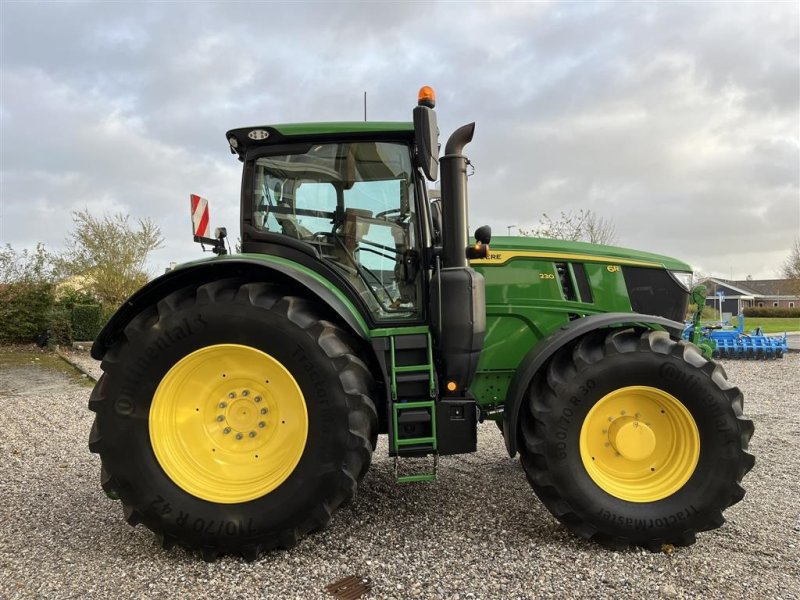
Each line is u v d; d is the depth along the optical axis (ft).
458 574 8.82
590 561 9.30
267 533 9.36
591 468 10.08
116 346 9.70
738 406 9.91
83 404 24.84
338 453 9.38
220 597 8.24
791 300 223.92
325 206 11.27
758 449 16.62
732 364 40.70
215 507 9.37
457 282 10.00
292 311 9.59
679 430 10.15
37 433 19.24
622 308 12.68
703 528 9.78
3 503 12.14
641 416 10.33
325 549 9.74
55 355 44.91
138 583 8.65
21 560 9.41
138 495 9.37
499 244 12.45
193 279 10.37
